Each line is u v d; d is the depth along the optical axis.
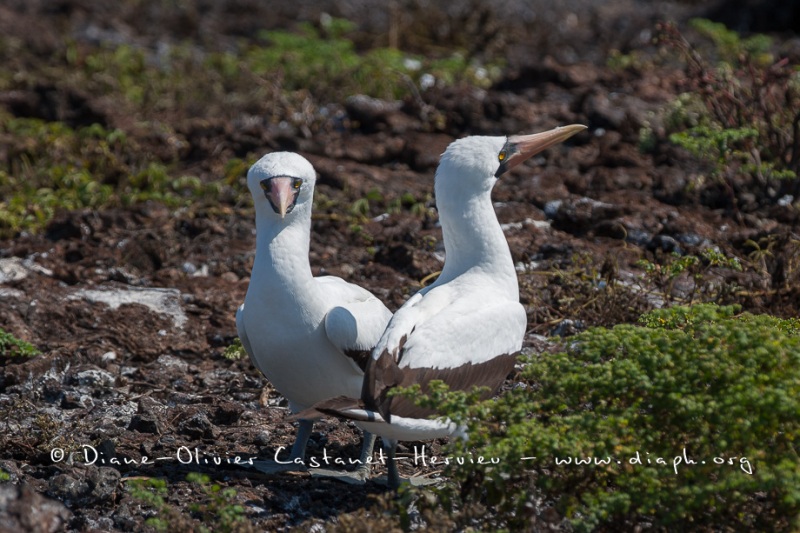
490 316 9.06
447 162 9.69
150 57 26.22
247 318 9.44
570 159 17.78
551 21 30.39
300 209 9.31
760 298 12.90
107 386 11.44
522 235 15.04
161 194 16.72
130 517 8.70
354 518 7.83
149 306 13.12
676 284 13.45
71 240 15.17
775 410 7.57
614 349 8.20
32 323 12.67
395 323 8.68
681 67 22.52
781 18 28.69
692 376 7.89
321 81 21.66
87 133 18.55
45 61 25.12
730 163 16.86
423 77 22.03
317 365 9.34
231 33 29.28
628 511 7.88
